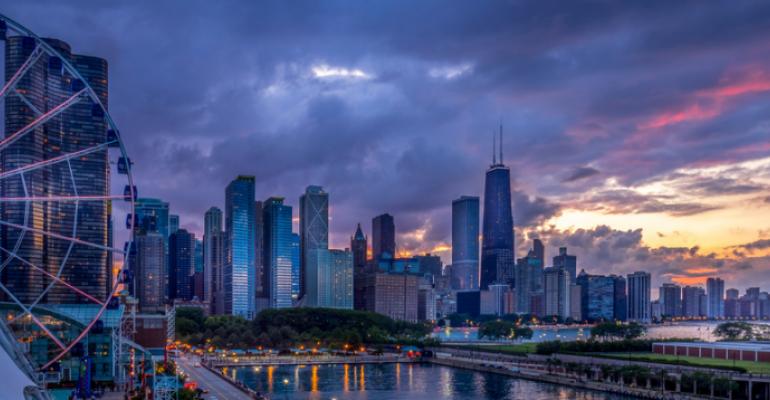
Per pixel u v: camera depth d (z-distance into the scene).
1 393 63.56
